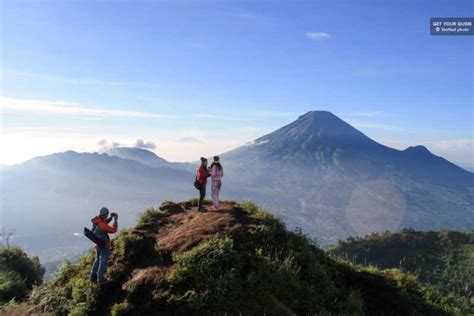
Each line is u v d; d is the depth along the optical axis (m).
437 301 15.38
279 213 15.59
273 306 11.60
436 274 128.62
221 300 11.54
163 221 15.72
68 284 13.70
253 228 14.19
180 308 11.48
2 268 20.33
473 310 15.62
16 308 14.09
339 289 13.57
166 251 13.34
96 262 13.23
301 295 12.21
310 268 13.34
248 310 11.41
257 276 12.21
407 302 14.45
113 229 13.10
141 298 12.04
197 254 12.65
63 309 12.69
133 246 14.02
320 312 11.70
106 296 12.61
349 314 12.27
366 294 14.43
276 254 13.12
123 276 13.13
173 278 12.13
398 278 15.95
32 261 23.61
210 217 15.12
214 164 16.36
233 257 12.63
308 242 15.24
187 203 17.73
